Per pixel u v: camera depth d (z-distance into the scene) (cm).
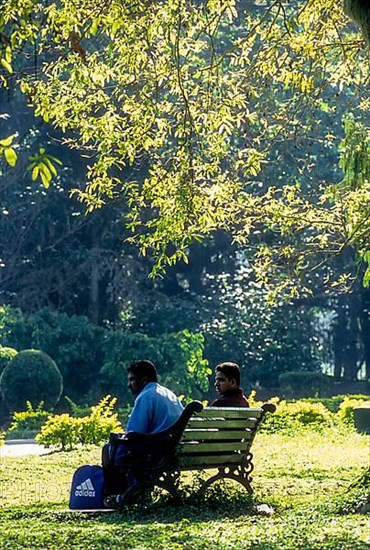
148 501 1299
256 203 1939
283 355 5653
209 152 1691
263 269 2091
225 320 5581
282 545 950
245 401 1558
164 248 1670
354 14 1017
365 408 3011
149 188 1655
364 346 6269
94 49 2877
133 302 5538
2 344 5100
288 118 1911
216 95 1764
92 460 2239
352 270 5438
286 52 1652
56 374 4594
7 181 5200
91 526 1141
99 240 5525
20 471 2044
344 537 984
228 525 1105
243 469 1404
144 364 1348
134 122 1631
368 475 1320
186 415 1252
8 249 5422
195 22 1634
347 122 1998
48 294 5662
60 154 5303
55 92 1630
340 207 1961
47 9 1473
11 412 4603
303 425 3014
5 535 1062
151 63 1625
